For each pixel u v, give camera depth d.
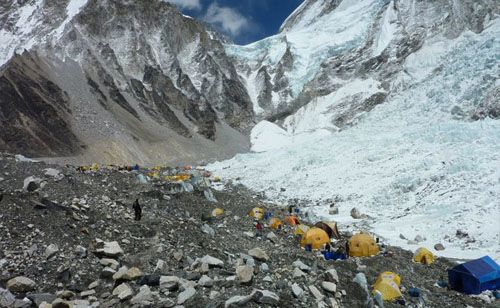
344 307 12.48
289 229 24.91
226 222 21.86
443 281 18.47
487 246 25.34
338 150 58.50
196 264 12.95
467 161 38.66
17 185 18.39
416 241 27.58
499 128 45.38
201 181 33.72
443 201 33.91
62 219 13.91
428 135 51.34
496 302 16.88
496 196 31.62
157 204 21.42
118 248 13.01
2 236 12.23
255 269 13.36
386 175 44.16
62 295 10.54
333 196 42.44
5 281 10.73
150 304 10.38
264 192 47.72
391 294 14.64
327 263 16.72
